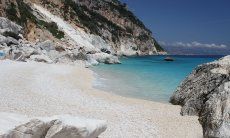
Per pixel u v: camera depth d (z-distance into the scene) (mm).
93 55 62781
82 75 35562
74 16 102062
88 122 10883
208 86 18047
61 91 23094
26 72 31109
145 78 37062
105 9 147625
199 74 20641
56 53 51500
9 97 18906
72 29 88125
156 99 23578
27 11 70750
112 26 137875
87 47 80438
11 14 62844
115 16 150625
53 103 18750
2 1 62312
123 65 60875
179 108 19953
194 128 15539
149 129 14914
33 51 46781
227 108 13852
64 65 44969
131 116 17219
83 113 17094
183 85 21750
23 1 77188
